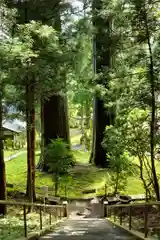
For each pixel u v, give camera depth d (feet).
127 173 52.95
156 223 28.50
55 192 55.62
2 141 36.52
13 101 34.96
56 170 55.11
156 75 31.60
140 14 30.68
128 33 32.73
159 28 31.09
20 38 35.81
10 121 36.99
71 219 46.88
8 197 47.42
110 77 35.50
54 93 42.68
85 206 54.49
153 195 45.44
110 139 40.04
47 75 37.04
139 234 23.15
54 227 33.73
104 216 48.42
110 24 38.17
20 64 33.37
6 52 31.86
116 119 38.96
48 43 38.86
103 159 76.43
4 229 25.21
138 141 37.40
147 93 32.63
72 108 124.57
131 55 32.78
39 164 70.74
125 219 36.45
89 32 47.96
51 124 71.82
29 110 37.88
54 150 54.54
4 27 32.71
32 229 27.12
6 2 39.01
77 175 68.80
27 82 36.06
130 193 55.88
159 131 33.27
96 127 77.30
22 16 45.75
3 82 33.12
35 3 45.88
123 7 32.76
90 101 92.73
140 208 37.65
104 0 34.40
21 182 62.34
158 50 31.30
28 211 39.58
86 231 29.66
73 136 148.25
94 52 65.72
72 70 47.06
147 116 35.06
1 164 36.52
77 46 47.55
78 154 101.40
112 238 23.97
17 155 91.15
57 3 49.62
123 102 34.76
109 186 59.26
